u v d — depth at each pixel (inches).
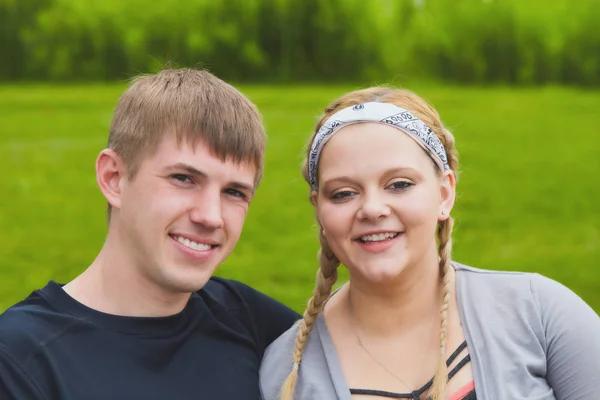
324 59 3388.3
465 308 182.2
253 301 213.9
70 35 3115.2
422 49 3454.7
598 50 3166.8
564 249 663.1
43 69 3105.3
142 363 177.6
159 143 178.4
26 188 952.9
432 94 2413.9
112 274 183.9
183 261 180.1
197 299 196.7
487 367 172.6
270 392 189.2
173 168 177.0
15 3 3085.6
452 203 190.7
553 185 978.7
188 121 177.5
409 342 183.5
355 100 187.6
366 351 184.4
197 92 182.9
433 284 187.5
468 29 3366.1
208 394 181.8
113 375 173.3
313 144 187.0
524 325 177.2
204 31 3294.8
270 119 1626.5
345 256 182.9
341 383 177.8
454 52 3383.4
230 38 3299.7
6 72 3090.6
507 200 881.5
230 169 180.1
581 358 172.1
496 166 1118.4
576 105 2003.0
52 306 179.3
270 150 1224.2
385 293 183.0
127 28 3179.1
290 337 196.2
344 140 179.8
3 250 666.2
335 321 192.1
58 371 168.4
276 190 928.9
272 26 3341.5
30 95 2177.7
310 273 574.6
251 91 2561.5
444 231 191.6
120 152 184.1
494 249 665.0
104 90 2396.7
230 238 184.4
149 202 178.2
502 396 167.6
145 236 179.2
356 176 177.8
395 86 209.9
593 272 583.5
